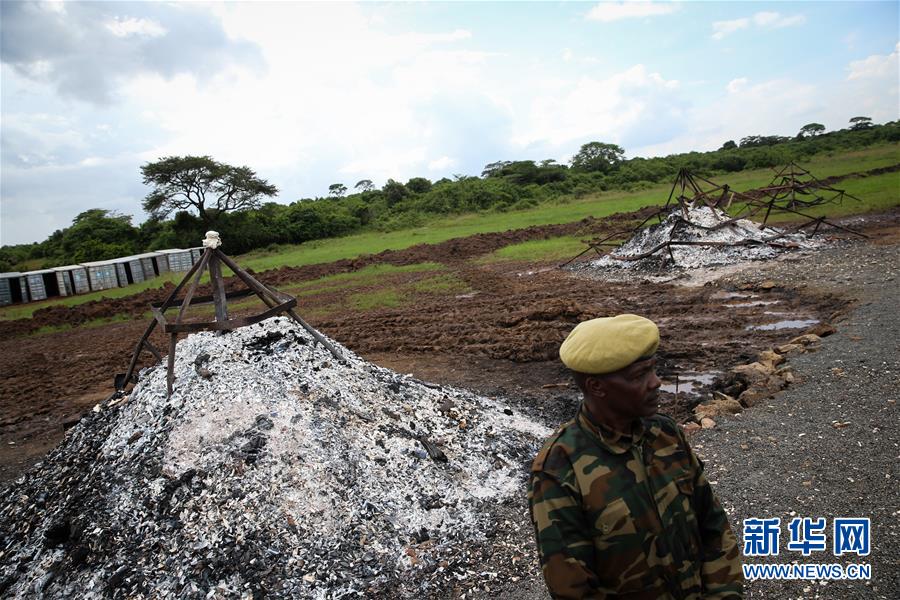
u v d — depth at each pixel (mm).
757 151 59656
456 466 5305
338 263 27516
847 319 9180
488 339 11000
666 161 64188
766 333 9680
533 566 4121
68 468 5391
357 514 4531
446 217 50375
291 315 6562
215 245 6164
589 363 1924
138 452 5074
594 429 2020
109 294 28359
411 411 5965
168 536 4324
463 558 4270
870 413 5699
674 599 1941
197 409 5270
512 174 65438
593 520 1930
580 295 14688
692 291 13664
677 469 2023
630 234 24109
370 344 11641
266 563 4082
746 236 17469
